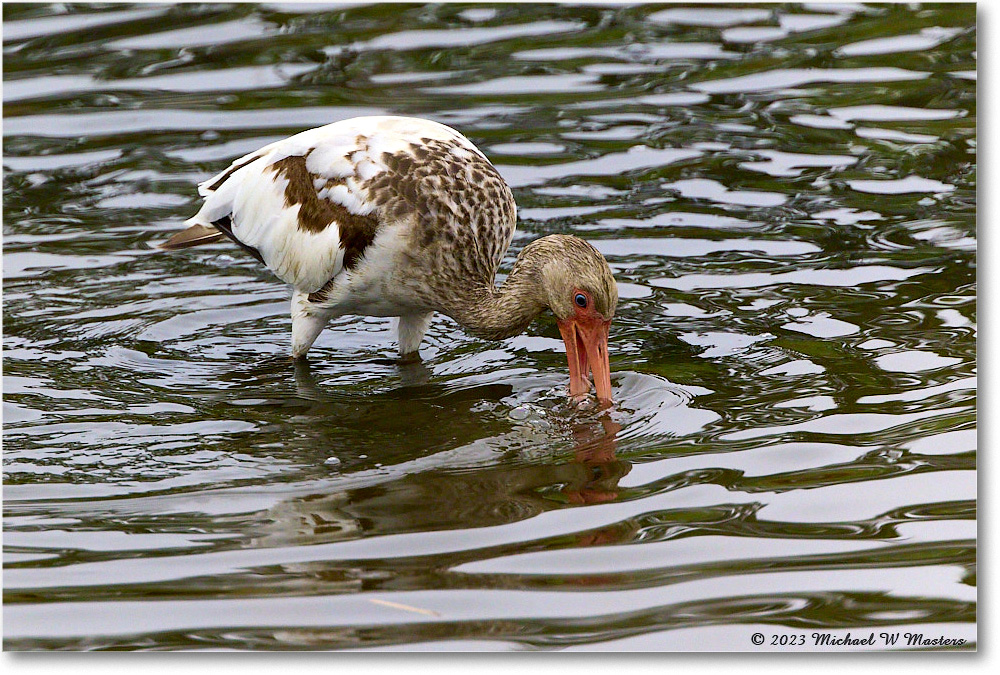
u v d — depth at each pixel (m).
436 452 10.04
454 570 8.07
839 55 19.69
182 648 7.31
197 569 8.19
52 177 16.30
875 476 9.16
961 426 9.92
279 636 7.41
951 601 7.58
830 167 16.17
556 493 9.16
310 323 12.52
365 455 10.04
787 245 14.26
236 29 20.94
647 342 12.20
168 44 20.30
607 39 20.52
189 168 16.38
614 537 8.43
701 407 10.63
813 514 8.64
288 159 12.48
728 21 21.22
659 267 13.90
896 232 14.38
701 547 8.27
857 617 7.47
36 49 19.92
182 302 13.84
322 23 21.22
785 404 10.57
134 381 11.85
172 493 9.39
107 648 7.33
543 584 7.87
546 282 11.62
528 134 17.22
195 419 10.93
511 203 12.41
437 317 13.83
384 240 11.80
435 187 11.80
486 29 20.94
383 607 7.68
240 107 18.02
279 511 9.02
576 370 11.52
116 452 10.20
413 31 20.84
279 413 11.05
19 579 8.09
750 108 17.98
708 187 15.79
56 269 14.36
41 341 12.73
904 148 16.61
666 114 17.84
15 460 10.04
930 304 12.56
